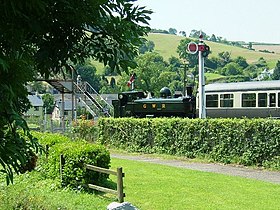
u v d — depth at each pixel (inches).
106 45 153.1
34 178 511.2
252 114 1178.6
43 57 152.7
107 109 1514.5
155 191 494.9
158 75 2297.0
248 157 714.8
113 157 854.5
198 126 799.7
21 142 128.3
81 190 461.7
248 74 3907.5
